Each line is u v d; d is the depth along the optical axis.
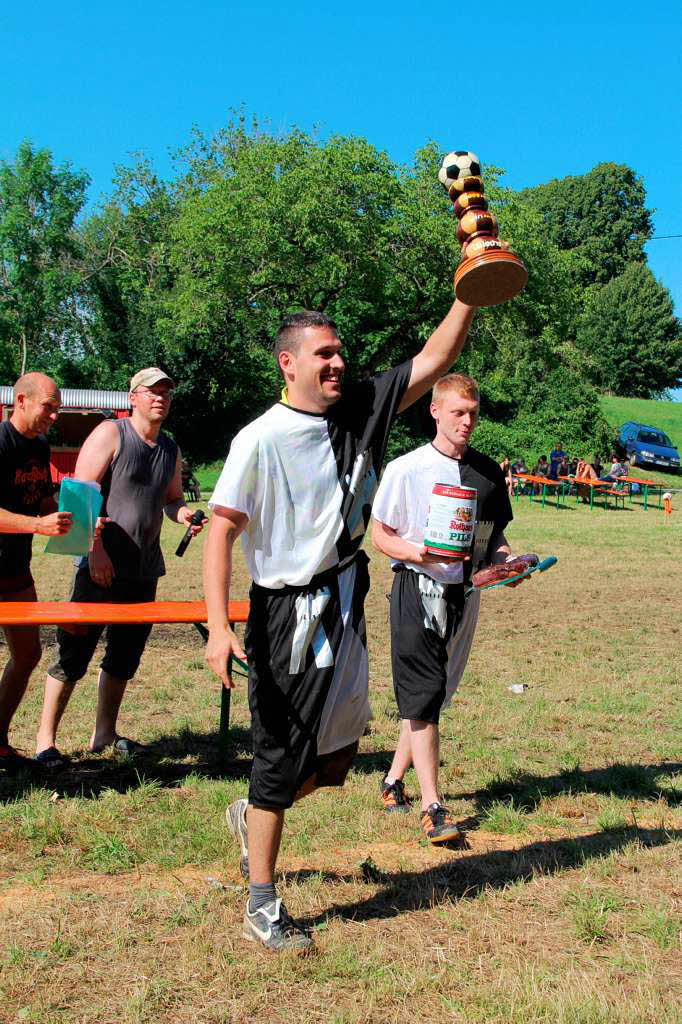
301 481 3.00
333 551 3.04
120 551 4.97
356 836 4.07
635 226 96.50
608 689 7.12
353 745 3.22
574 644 8.90
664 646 8.94
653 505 30.05
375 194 31.42
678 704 6.70
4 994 2.65
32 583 5.18
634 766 5.13
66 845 3.85
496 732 5.84
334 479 3.04
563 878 3.59
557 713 6.29
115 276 46.88
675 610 11.09
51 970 2.79
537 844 3.98
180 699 6.51
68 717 5.88
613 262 93.06
